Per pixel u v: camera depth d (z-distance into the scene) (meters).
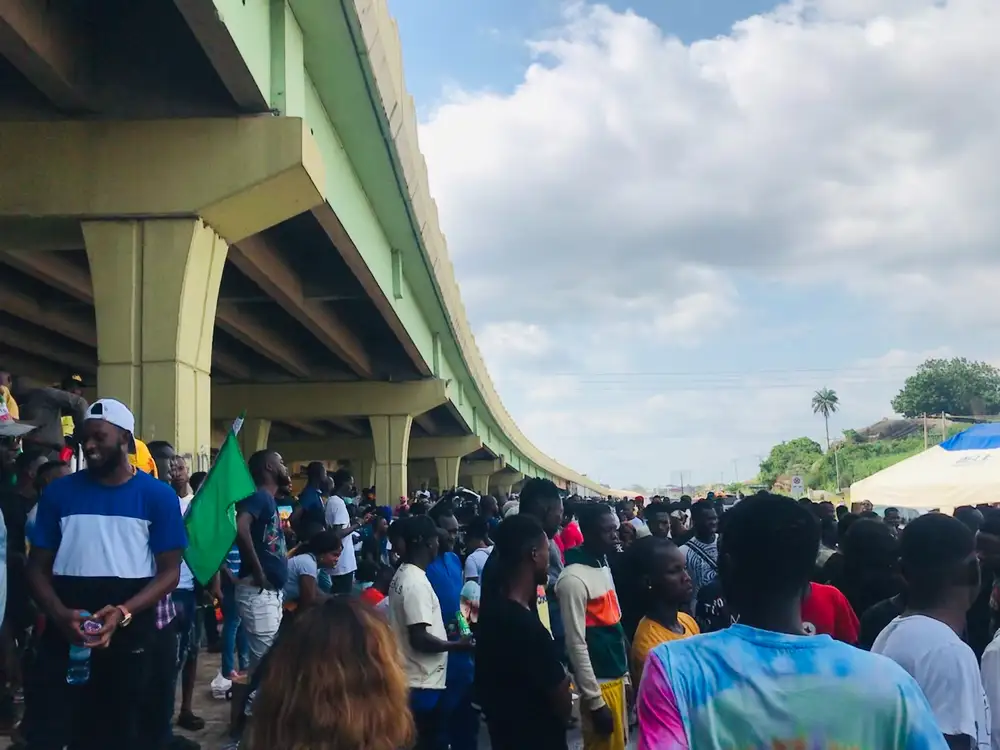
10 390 10.07
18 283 17.48
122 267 9.37
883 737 2.15
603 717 4.75
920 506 16.89
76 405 9.88
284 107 9.67
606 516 5.06
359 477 55.62
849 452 86.94
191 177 9.45
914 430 92.44
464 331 30.03
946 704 2.96
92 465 4.40
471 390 38.56
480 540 8.66
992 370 97.94
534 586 4.34
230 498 5.75
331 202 12.69
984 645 4.93
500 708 4.06
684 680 2.25
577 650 4.79
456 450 48.22
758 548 2.34
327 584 11.46
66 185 9.42
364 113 12.59
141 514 4.43
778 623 2.33
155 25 9.75
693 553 7.85
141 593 4.34
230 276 17.25
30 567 4.34
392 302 18.77
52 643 4.32
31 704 4.30
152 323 9.25
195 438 9.55
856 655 2.24
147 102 9.61
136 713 4.39
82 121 9.57
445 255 23.11
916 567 3.39
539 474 87.62
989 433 17.19
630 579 6.55
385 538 15.02
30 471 8.27
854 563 5.67
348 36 10.68
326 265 17.95
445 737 5.93
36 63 8.58
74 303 19.08
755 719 2.16
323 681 2.17
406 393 27.92
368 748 2.15
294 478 47.03
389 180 15.02
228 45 8.28
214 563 5.67
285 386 28.09
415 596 5.54
